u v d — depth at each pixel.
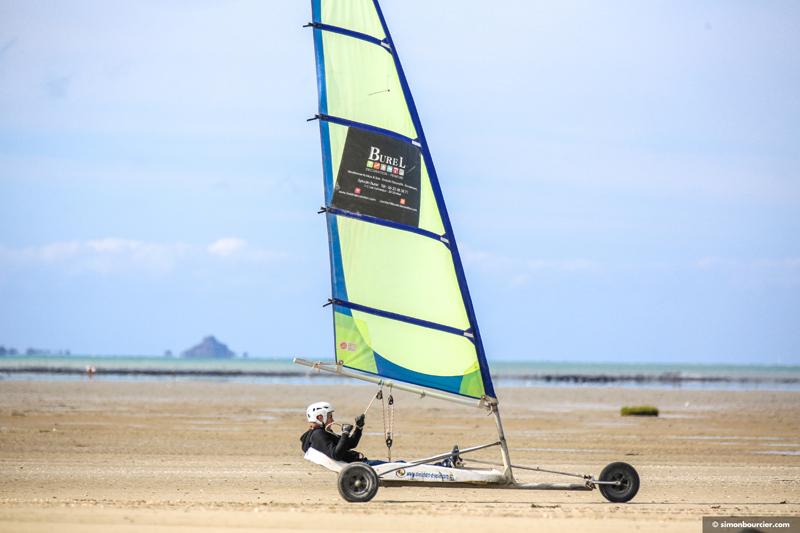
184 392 139.25
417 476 33.78
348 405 111.44
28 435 65.12
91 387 151.00
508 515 30.19
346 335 33.81
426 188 34.66
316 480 44.47
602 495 36.47
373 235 34.12
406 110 34.59
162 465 49.56
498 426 34.84
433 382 34.56
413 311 34.44
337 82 33.97
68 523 27.75
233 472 47.09
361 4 34.44
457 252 34.84
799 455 60.28
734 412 109.06
